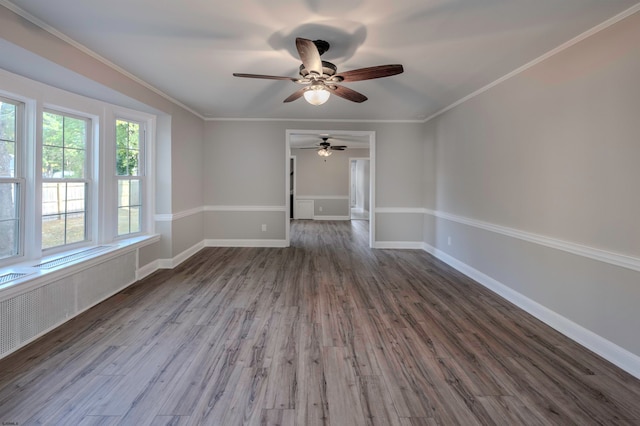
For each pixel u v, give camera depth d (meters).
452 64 3.12
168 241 4.55
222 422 1.69
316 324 2.84
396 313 3.08
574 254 2.58
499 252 3.57
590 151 2.43
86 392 1.90
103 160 3.70
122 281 3.67
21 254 2.94
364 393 1.93
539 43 2.65
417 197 5.91
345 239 6.92
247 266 4.70
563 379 2.07
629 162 2.15
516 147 3.27
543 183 2.90
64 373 2.08
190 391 1.93
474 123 4.06
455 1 2.07
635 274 2.12
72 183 3.46
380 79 3.58
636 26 2.10
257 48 2.78
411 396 1.91
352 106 4.82
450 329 2.76
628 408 1.81
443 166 5.01
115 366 2.17
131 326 2.75
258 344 2.49
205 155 5.83
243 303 3.29
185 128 4.97
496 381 2.05
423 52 2.84
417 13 2.21
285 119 5.79
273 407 1.81
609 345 2.29
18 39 2.20
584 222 2.49
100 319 2.88
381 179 5.88
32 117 2.92
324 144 8.44
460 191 4.46
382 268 4.65
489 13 2.21
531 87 3.04
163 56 2.95
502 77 3.46
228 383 2.01
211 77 3.53
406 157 5.86
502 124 3.49
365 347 2.46
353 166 15.56
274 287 3.80
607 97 2.30
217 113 5.41
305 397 1.89
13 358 2.24
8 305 2.28
